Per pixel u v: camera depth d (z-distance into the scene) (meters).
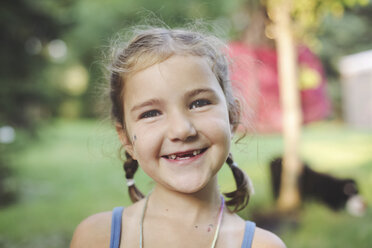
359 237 3.60
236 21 6.75
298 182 4.35
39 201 5.79
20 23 6.14
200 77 1.28
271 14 4.13
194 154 1.26
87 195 6.18
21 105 6.46
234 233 1.37
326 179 4.52
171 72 1.26
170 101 1.25
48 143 7.86
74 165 9.16
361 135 11.55
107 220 1.47
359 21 13.90
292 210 4.22
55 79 8.16
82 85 20.70
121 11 9.88
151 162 1.28
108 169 8.51
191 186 1.24
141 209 1.43
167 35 1.39
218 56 1.42
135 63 1.31
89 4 10.00
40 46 6.86
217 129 1.25
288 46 4.08
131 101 1.34
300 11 4.04
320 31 4.97
